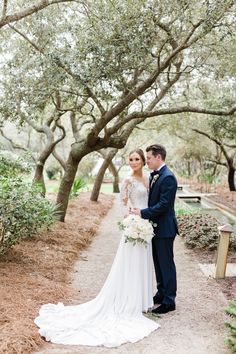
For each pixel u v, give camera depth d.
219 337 4.34
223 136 19.97
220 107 15.54
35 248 7.66
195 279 6.55
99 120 9.49
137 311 4.77
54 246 8.05
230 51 10.02
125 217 5.17
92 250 8.80
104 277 6.64
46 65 8.76
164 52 10.88
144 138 29.86
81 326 4.42
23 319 4.40
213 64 10.48
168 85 11.14
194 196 20.98
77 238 9.18
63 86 10.09
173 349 4.05
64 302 5.28
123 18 7.71
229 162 24.98
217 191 26.14
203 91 15.20
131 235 4.71
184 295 5.72
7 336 3.96
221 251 6.53
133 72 9.83
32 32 10.31
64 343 4.11
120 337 4.20
